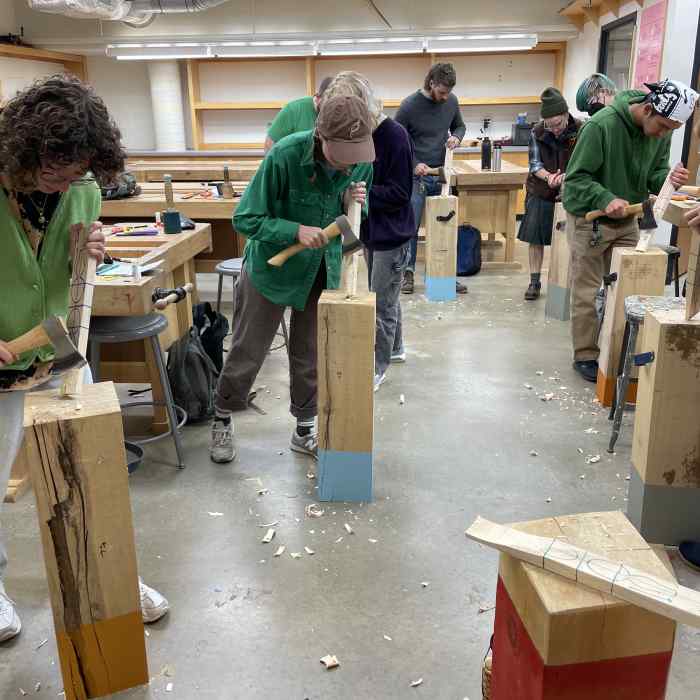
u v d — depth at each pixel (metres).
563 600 1.07
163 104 9.59
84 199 1.62
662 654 1.10
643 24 6.63
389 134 2.94
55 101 1.26
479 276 6.30
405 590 2.05
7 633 1.85
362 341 2.31
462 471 2.76
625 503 2.52
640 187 3.47
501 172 6.13
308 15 9.30
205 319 3.56
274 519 2.42
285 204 2.38
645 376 2.15
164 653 1.80
